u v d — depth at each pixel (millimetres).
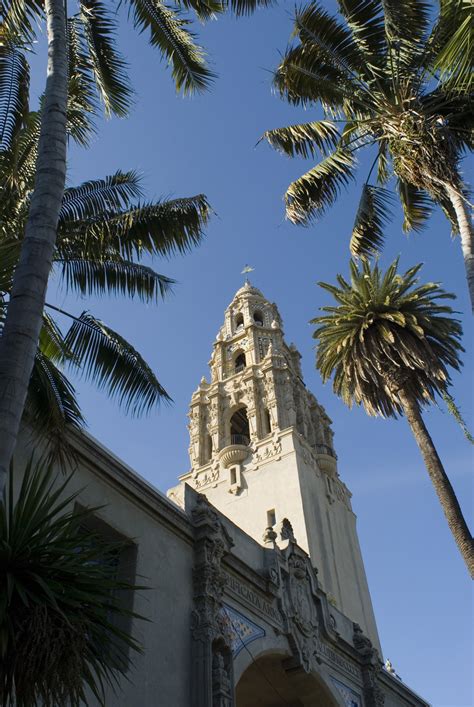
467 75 13469
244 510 39500
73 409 15352
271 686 24250
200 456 45250
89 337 17016
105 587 9984
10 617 8891
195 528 19672
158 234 17953
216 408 46781
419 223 24062
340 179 22516
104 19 18641
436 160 17859
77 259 17812
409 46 19172
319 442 46875
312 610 25422
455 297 26234
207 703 16453
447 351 25438
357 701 26500
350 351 25906
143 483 18141
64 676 9000
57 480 15461
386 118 19188
